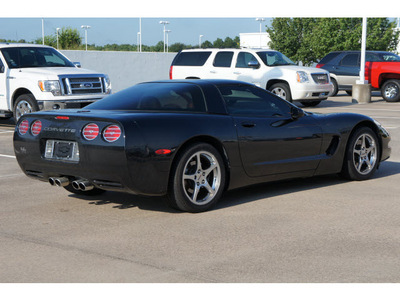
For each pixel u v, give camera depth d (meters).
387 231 4.75
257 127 5.80
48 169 5.46
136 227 4.93
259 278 3.68
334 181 6.92
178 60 19.42
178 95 5.58
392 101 20.89
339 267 3.87
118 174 4.97
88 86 12.30
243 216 5.27
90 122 5.11
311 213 5.36
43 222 5.13
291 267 3.88
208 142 5.53
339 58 22.56
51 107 11.89
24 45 13.12
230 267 3.89
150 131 5.02
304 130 6.24
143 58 30.52
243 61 18.41
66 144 5.29
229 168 5.61
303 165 6.29
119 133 4.93
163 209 5.57
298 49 37.56
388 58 21.75
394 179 7.06
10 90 12.48
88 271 3.83
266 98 6.12
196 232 4.75
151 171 5.02
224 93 5.77
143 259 4.07
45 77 11.90
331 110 17.33
